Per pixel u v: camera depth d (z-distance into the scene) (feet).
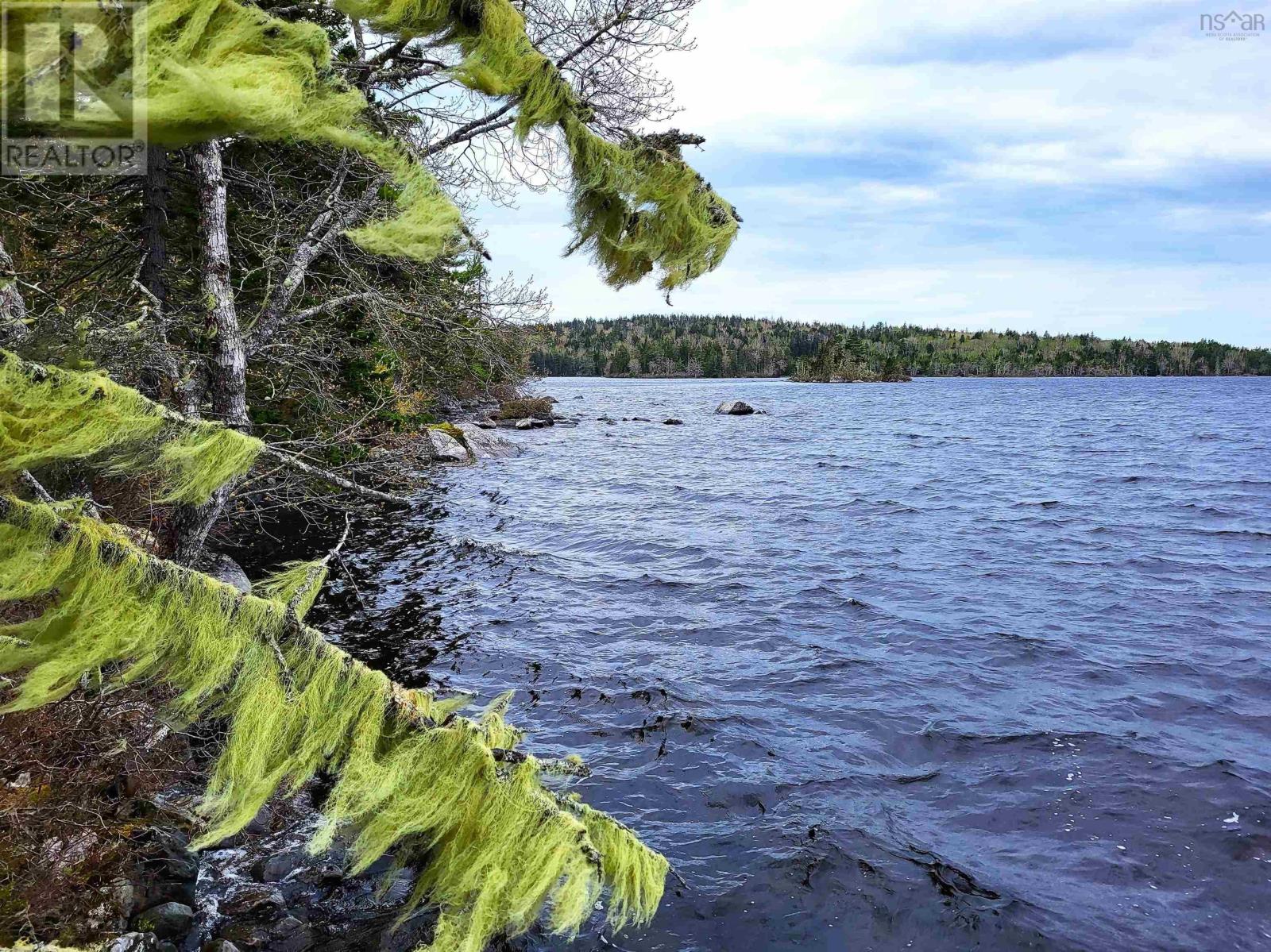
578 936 15.99
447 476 78.02
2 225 24.47
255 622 13.32
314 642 13.46
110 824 15.58
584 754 23.68
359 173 25.77
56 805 14.75
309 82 13.57
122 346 17.67
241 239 28.02
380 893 15.65
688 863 18.52
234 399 21.04
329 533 50.14
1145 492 79.20
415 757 13.06
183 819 17.47
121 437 13.34
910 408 246.06
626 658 31.63
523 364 29.96
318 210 25.30
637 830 19.85
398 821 12.73
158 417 13.78
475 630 34.60
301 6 19.24
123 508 21.50
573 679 29.32
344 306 32.94
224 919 15.56
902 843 19.39
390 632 33.73
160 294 25.58
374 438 40.04
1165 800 21.25
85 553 13.07
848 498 74.95
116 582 13.07
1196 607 39.29
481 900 12.01
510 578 43.29
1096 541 55.57
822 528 59.88
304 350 26.12
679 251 21.80
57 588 13.11
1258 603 40.01
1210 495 77.36
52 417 12.83
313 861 17.53
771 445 130.31
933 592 42.11
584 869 11.88
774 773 22.71
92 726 16.34
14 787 14.70
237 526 43.60
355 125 16.22
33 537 12.85
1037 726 25.72
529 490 74.23
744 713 26.66
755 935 16.29
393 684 13.92
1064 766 23.08
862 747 24.38
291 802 19.57
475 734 13.10
